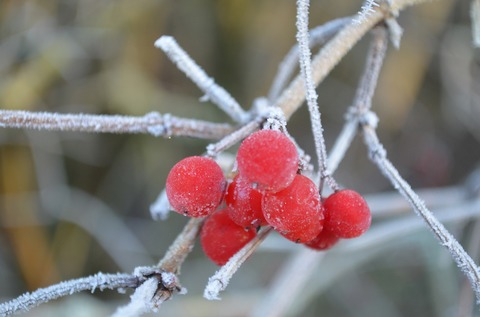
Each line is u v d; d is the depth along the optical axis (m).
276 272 0.39
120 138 0.38
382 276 0.39
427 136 0.39
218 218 0.22
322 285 0.34
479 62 0.37
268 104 0.25
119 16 0.36
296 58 0.27
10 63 0.36
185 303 0.36
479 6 0.25
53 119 0.23
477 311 0.31
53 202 0.37
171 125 0.24
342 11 0.36
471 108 0.37
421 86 0.38
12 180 0.36
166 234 0.39
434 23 0.36
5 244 0.37
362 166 0.39
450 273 0.31
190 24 0.37
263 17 0.38
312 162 0.39
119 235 0.37
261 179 0.21
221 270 0.21
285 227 0.21
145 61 0.37
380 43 0.25
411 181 0.40
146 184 0.39
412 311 0.39
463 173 0.39
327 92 0.39
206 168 0.22
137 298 0.21
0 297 0.36
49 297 0.22
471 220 0.30
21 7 0.36
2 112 0.23
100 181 0.38
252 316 0.32
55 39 0.36
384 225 0.32
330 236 0.22
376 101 0.37
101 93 0.37
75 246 0.37
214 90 0.25
